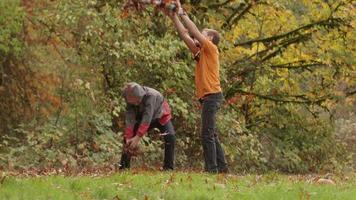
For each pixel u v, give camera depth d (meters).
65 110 17.53
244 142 21.34
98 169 14.41
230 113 22.72
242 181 11.91
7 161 15.79
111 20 18.59
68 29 19.53
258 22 25.42
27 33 20.08
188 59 20.36
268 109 26.06
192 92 20.28
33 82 19.89
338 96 26.52
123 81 19.05
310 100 26.52
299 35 25.84
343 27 25.62
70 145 16.91
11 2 18.09
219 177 12.09
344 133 30.95
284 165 24.62
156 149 17.72
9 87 20.45
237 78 24.02
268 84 25.66
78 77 18.44
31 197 8.36
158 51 18.84
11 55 20.31
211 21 23.42
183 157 19.61
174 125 20.31
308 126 26.34
